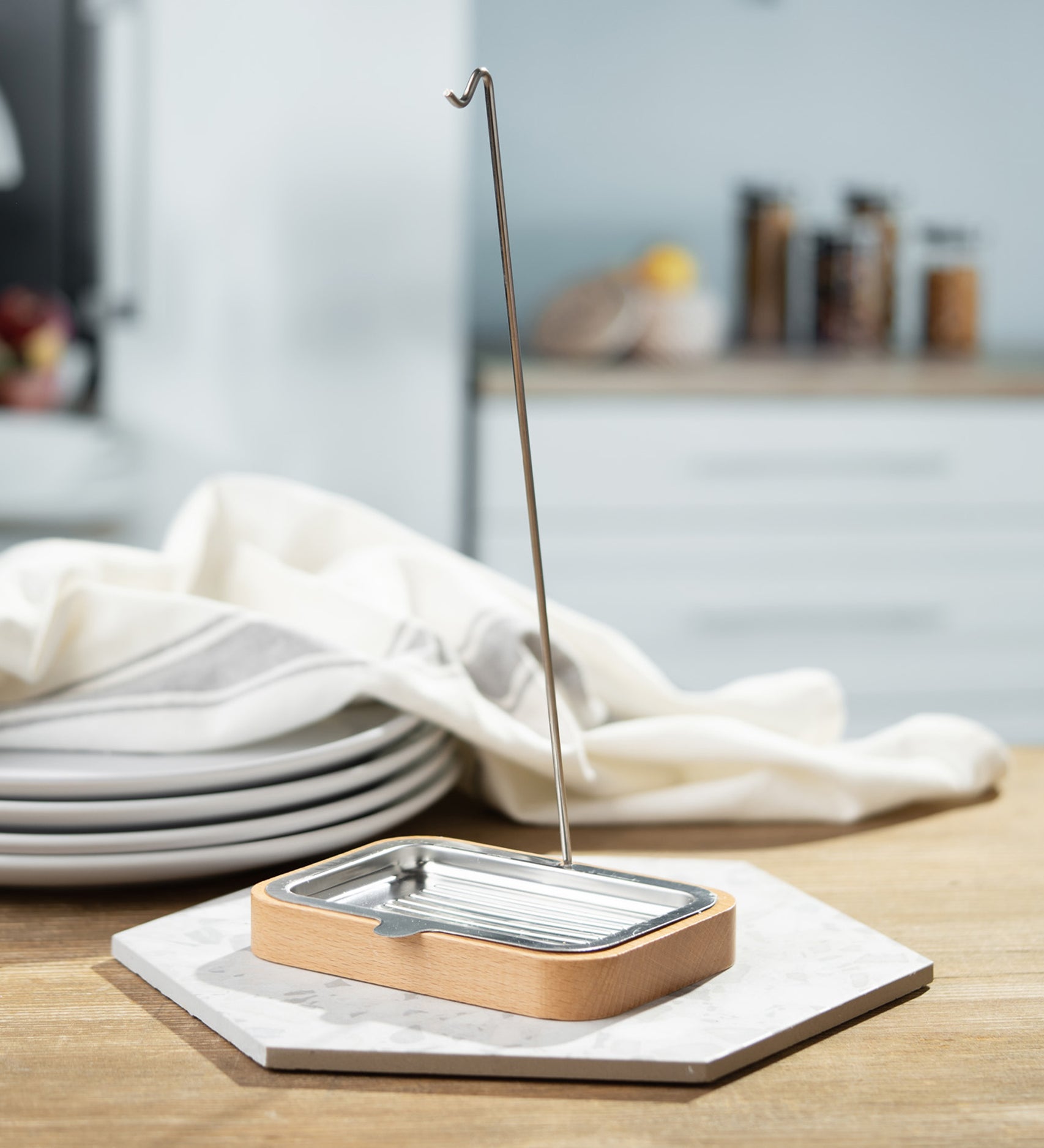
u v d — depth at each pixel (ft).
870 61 9.30
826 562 7.59
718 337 8.72
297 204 6.79
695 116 9.13
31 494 6.76
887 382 7.46
